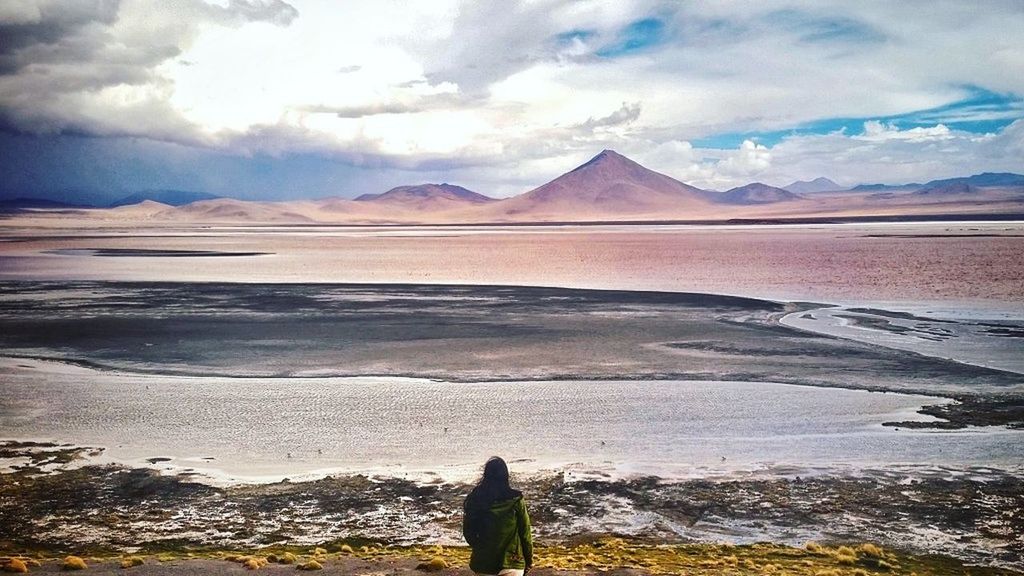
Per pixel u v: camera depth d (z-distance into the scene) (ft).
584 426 97.76
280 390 118.62
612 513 69.36
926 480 77.71
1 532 64.90
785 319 196.03
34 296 251.60
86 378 127.65
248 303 234.58
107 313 209.36
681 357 144.66
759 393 115.55
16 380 125.70
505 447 89.04
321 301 239.91
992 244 528.63
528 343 161.07
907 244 549.54
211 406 108.06
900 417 101.96
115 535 64.23
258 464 83.05
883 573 54.60
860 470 80.94
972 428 96.68
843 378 125.70
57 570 47.24
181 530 65.36
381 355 147.64
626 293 260.83
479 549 30.89
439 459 84.58
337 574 47.32
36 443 90.79
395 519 67.77
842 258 426.92
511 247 627.46
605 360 142.00
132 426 97.81
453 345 158.92
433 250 584.40
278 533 64.69
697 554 58.80
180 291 269.44
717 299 240.32
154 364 139.13
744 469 81.35
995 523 66.74
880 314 204.23
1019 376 126.21
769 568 52.70
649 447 88.94
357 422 99.60
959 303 226.99
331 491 74.79
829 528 65.82
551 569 49.65
